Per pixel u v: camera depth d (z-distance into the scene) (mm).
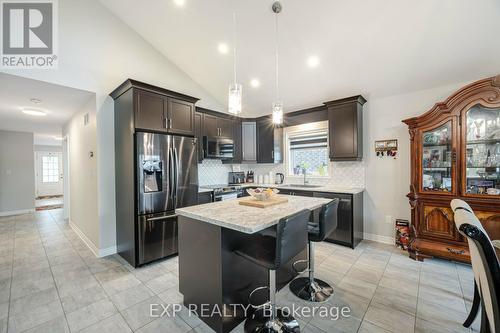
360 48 2674
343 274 2418
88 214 3359
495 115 2434
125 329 1667
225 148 4406
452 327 1643
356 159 3350
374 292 2086
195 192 3244
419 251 2717
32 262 2797
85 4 2842
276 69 3350
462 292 2068
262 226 1427
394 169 3273
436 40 2381
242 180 5004
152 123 2818
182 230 1934
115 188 3078
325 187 3697
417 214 2842
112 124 3055
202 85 4156
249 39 2953
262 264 1450
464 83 2758
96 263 2770
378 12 2248
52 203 7344
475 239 1089
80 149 3689
